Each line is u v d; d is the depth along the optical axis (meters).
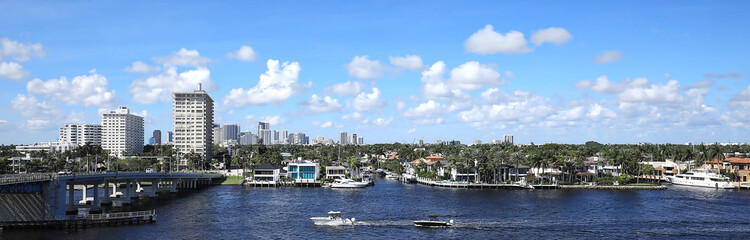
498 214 138.50
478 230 115.94
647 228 117.50
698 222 124.62
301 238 108.81
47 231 110.75
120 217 121.38
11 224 111.31
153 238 106.69
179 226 120.94
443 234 112.06
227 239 107.31
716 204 158.38
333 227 120.38
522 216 134.75
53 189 117.69
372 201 171.75
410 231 115.31
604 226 120.06
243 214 141.50
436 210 147.38
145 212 130.00
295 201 173.25
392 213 142.00
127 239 105.06
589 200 170.38
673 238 107.31
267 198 183.75
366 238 108.69
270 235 111.62
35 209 116.44
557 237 108.69
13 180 106.25
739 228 117.06
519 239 107.12
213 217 135.88
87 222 116.81
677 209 147.00
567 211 143.75
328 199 179.25
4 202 114.69
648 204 159.00
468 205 158.50
